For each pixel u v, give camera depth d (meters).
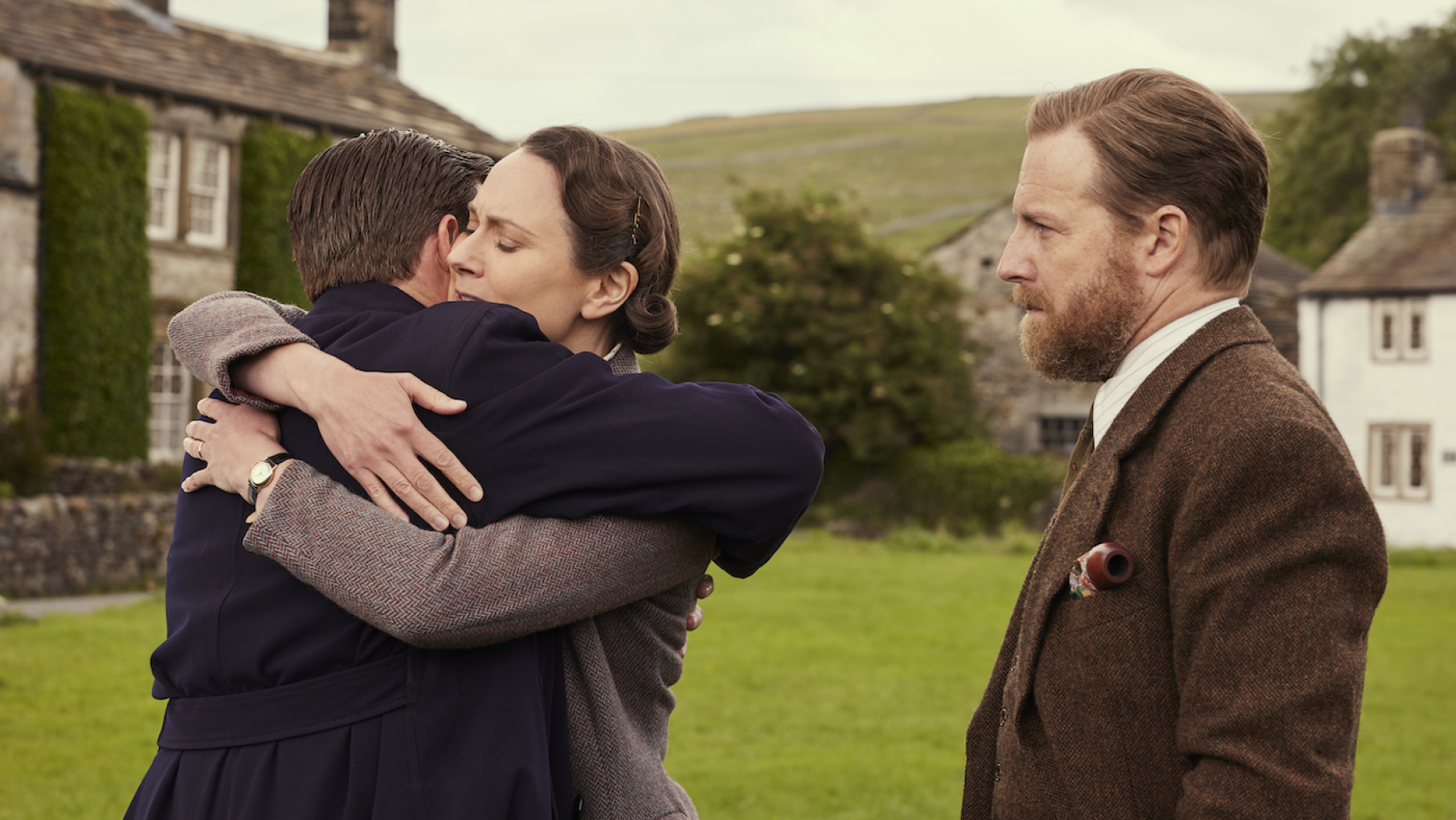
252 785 1.50
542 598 1.50
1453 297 25.25
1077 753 1.52
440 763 1.50
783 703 8.34
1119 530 1.56
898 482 26.50
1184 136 1.60
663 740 1.79
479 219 1.75
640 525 1.58
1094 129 1.64
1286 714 1.36
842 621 12.20
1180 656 1.47
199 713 1.58
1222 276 1.63
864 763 6.73
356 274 1.80
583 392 1.58
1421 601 15.15
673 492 1.56
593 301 1.77
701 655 10.12
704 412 1.59
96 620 11.31
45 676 8.41
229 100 19.14
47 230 16.89
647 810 1.65
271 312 1.71
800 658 10.05
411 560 1.46
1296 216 49.66
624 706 1.72
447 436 1.54
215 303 1.73
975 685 9.09
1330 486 1.40
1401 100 47.22
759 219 27.50
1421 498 25.70
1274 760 1.36
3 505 13.60
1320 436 1.42
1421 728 7.91
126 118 17.64
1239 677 1.39
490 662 1.54
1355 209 47.94
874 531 25.22
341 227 1.80
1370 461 26.19
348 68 23.72
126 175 17.67
